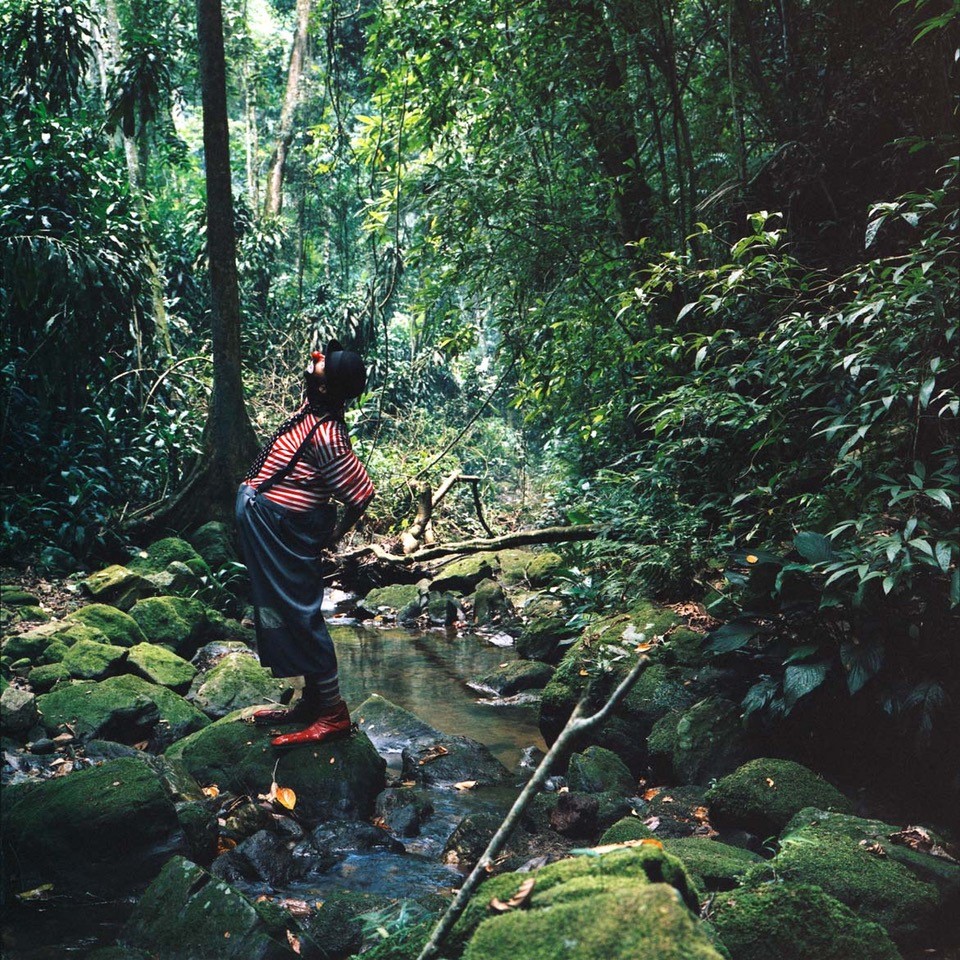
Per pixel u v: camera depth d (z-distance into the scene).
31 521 6.59
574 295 7.09
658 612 4.71
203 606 5.95
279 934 2.54
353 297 14.91
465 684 5.58
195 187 20.44
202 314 13.45
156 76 9.81
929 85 4.94
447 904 2.70
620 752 4.11
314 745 3.67
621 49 6.59
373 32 7.09
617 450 7.82
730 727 3.73
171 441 7.67
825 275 5.41
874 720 3.48
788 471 4.46
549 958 1.29
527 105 7.17
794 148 5.50
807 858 2.66
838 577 3.14
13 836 2.98
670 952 1.23
